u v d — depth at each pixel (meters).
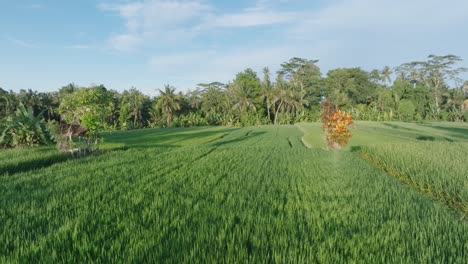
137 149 22.27
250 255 4.37
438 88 103.62
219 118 90.19
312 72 100.38
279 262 4.33
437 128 54.38
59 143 18.42
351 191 9.05
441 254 4.76
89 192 8.74
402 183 11.76
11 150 19.69
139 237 5.24
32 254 4.68
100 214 6.61
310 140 40.75
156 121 91.56
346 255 4.67
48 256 4.54
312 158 17.78
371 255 4.54
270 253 4.68
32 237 5.45
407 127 56.38
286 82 96.25
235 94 90.94
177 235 5.31
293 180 10.72
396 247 4.87
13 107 78.19
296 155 19.34
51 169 13.18
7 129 23.94
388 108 93.31
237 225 5.67
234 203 7.45
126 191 8.91
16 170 13.98
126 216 6.45
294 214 6.71
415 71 107.62
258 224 5.89
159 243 4.92
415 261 4.48
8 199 8.11
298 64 100.50
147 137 47.00
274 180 10.80
